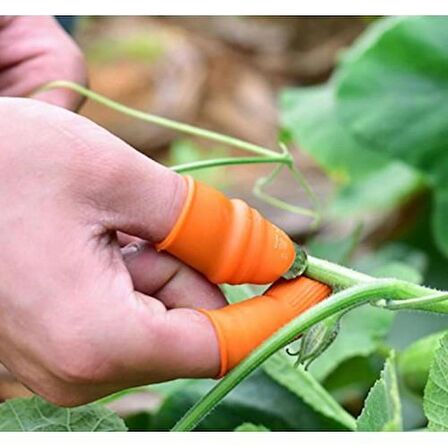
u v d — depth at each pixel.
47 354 0.35
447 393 0.37
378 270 0.61
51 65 0.59
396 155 0.69
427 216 0.81
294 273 0.38
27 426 0.41
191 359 0.36
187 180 0.36
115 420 0.42
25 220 0.35
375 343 0.57
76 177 0.35
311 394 0.51
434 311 0.37
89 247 0.35
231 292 0.50
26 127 0.35
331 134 0.79
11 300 0.35
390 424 0.35
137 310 0.35
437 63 0.68
